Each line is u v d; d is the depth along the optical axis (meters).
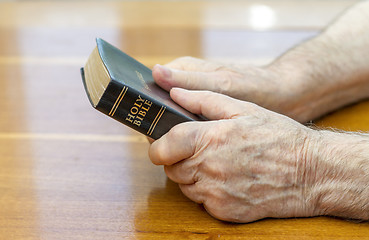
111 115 0.61
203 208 0.65
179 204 0.65
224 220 0.62
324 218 0.63
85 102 0.86
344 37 0.81
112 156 0.73
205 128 0.61
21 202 0.66
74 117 0.82
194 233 0.62
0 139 0.77
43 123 0.80
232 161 0.61
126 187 0.68
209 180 0.62
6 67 0.97
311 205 0.62
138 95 0.61
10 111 0.83
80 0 1.52
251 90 0.71
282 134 0.62
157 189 0.68
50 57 1.00
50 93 0.88
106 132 0.78
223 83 0.70
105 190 0.67
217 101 0.64
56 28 1.18
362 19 0.83
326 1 1.36
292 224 0.62
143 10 1.33
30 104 0.85
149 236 0.61
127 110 0.61
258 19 1.20
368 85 0.81
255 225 0.62
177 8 1.34
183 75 0.68
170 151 0.61
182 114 0.62
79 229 0.62
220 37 1.07
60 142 0.76
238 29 1.13
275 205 0.62
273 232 0.62
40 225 0.63
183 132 0.61
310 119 0.77
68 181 0.69
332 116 0.79
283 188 0.62
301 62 0.77
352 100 0.81
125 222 0.63
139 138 0.77
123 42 1.06
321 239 0.61
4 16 1.31
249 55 0.97
